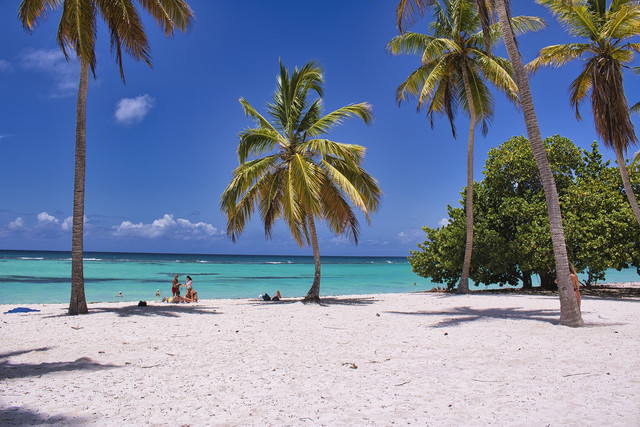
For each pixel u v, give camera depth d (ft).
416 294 76.02
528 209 73.26
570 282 35.50
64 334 32.60
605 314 42.34
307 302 59.77
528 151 79.41
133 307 52.75
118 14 45.34
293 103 60.85
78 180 45.44
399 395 17.38
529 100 37.09
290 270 223.30
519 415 14.87
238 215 61.21
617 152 56.39
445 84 72.28
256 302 63.82
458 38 68.69
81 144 45.60
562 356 24.18
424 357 24.54
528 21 62.49
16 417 14.75
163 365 22.89
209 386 18.80
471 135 70.64
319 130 60.03
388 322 39.58
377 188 64.18
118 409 15.69
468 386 18.57
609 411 15.12
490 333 32.32
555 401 16.38
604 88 53.42
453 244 78.43
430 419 14.55
